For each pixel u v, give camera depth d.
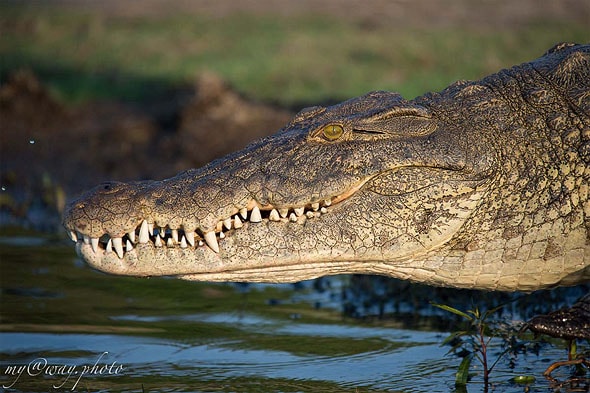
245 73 49.38
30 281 24.56
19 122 42.50
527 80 17.20
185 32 64.50
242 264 15.98
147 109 44.88
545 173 16.44
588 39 51.94
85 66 55.50
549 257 16.64
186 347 19.39
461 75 45.41
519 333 17.23
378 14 66.44
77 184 36.25
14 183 36.34
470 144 16.34
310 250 16.06
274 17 68.56
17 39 65.81
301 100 42.78
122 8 76.75
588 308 16.17
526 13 62.41
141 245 15.92
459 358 18.41
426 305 22.25
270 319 21.45
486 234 16.45
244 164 16.22
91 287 24.14
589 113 16.66
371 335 20.16
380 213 16.22
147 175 36.91
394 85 44.31
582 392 16.20
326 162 16.11
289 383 17.19
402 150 16.19
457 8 66.00
